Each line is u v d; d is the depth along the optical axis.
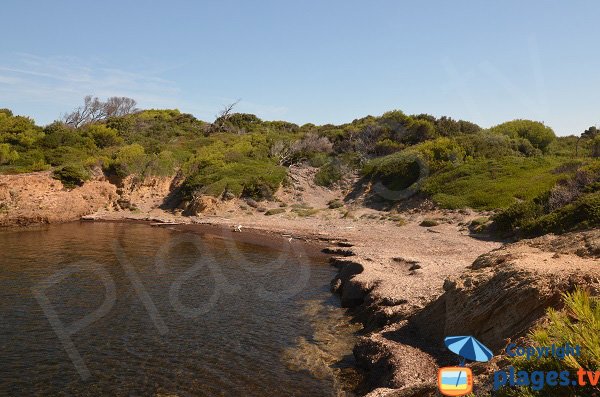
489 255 15.84
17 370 12.48
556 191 31.38
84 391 11.48
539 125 61.44
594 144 50.84
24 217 42.31
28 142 60.59
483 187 42.78
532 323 9.82
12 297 19.09
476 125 70.31
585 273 10.27
